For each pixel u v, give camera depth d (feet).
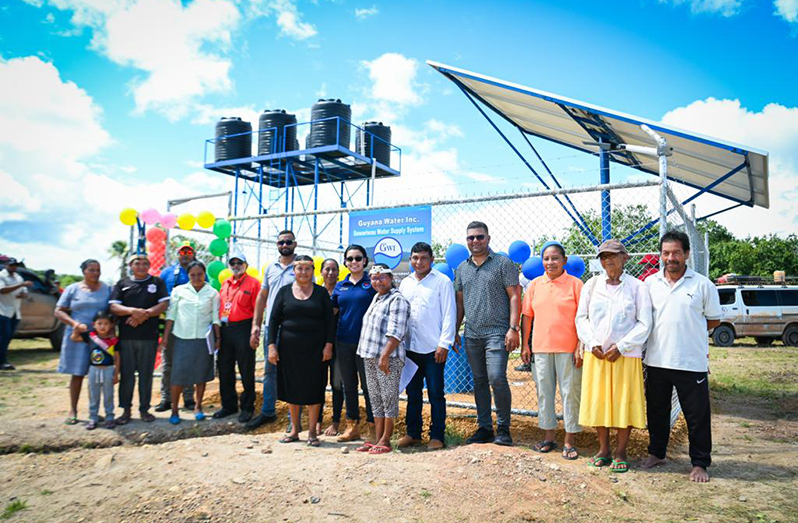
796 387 29.68
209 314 20.04
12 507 11.40
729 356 45.47
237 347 20.16
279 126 57.31
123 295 18.69
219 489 12.29
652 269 26.43
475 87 33.22
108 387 18.11
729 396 27.20
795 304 54.65
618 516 11.46
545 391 15.78
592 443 17.28
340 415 19.15
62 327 40.65
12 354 39.70
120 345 18.70
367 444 16.24
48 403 22.70
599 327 14.52
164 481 12.95
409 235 21.75
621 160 37.11
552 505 11.85
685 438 18.06
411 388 17.22
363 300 17.74
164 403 21.31
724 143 22.33
